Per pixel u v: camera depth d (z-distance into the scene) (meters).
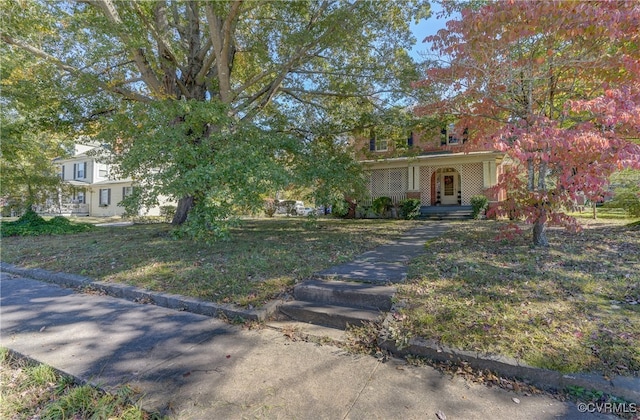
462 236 7.21
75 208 24.38
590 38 4.21
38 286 4.70
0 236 8.74
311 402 2.04
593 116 4.04
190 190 4.60
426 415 1.91
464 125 5.93
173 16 8.44
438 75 5.43
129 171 5.65
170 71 8.46
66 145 12.59
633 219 9.04
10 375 2.45
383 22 7.71
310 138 9.80
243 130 6.03
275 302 3.52
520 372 2.20
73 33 6.54
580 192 4.56
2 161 10.05
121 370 2.44
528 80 4.91
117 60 8.23
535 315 2.83
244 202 4.56
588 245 5.45
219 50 7.11
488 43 4.68
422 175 16.16
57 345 2.85
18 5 5.74
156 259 5.49
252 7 7.09
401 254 5.39
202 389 2.19
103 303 3.92
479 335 2.56
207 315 3.48
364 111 9.86
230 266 4.79
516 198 5.24
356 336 2.89
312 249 5.98
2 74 6.34
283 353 2.66
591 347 2.33
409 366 2.44
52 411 2.01
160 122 5.52
